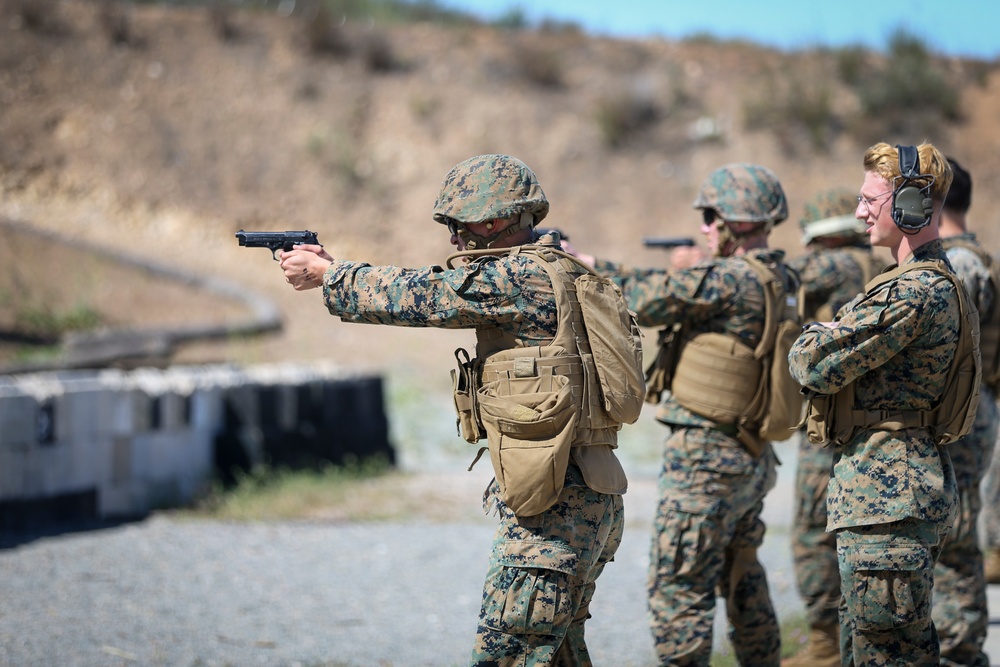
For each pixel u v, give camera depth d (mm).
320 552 11805
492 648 5336
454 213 5598
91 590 10023
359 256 33375
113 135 33781
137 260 28953
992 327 7660
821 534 7961
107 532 12555
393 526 13164
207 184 33562
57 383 13062
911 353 5691
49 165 32531
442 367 25312
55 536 12234
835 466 5941
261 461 15227
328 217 33938
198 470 14836
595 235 34188
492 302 5398
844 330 5660
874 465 5730
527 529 5375
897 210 5750
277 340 26141
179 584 10352
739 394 6953
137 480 13891
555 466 5227
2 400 12422
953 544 7465
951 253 7590
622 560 11797
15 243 28297
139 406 13938
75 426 13195
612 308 5582
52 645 8359
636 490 15836
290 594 10117
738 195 7312
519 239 5688
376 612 9586
